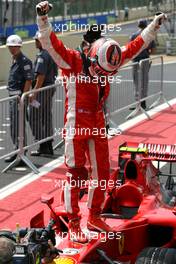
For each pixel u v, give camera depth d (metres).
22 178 12.37
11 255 4.95
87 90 6.91
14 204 10.82
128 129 16.91
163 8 49.44
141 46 7.15
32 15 45.31
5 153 13.35
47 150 14.09
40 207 10.67
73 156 6.98
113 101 17.02
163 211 7.69
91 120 6.98
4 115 13.16
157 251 7.06
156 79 20.52
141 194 7.86
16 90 13.12
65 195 7.06
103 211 7.82
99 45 6.84
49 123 13.78
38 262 5.59
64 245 6.82
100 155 7.09
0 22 41.62
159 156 8.74
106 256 6.71
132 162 7.93
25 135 13.09
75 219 7.01
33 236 5.82
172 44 39.91
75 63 6.83
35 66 13.58
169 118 18.59
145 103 19.33
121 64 7.09
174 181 10.41
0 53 27.56
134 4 67.94
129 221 7.39
